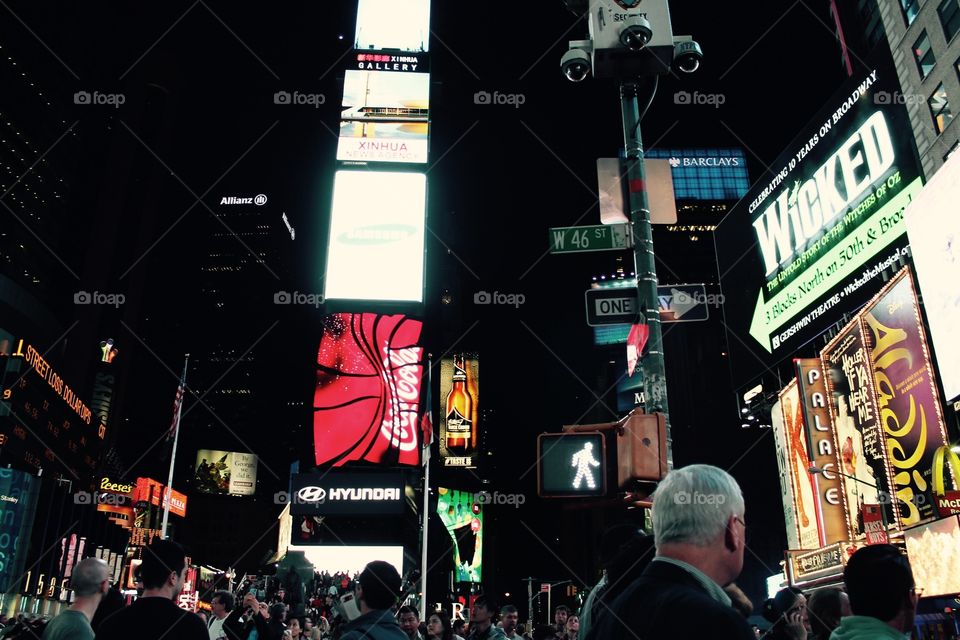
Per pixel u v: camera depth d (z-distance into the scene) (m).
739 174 167.75
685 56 10.08
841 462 43.56
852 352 42.38
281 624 12.89
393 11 92.62
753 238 54.62
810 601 5.79
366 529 84.94
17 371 97.50
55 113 124.69
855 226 42.59
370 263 78.62
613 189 10.30
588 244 10.01
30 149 117.00
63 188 128.25
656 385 8.88
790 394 51.59
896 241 39.06
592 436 7.93
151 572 5.72
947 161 31.94
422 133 85.12
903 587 3.82
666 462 7.75
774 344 50.72
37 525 87.69
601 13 10.23
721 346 119.88
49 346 122.00
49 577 90.38
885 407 38.78
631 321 9.62
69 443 117.88
